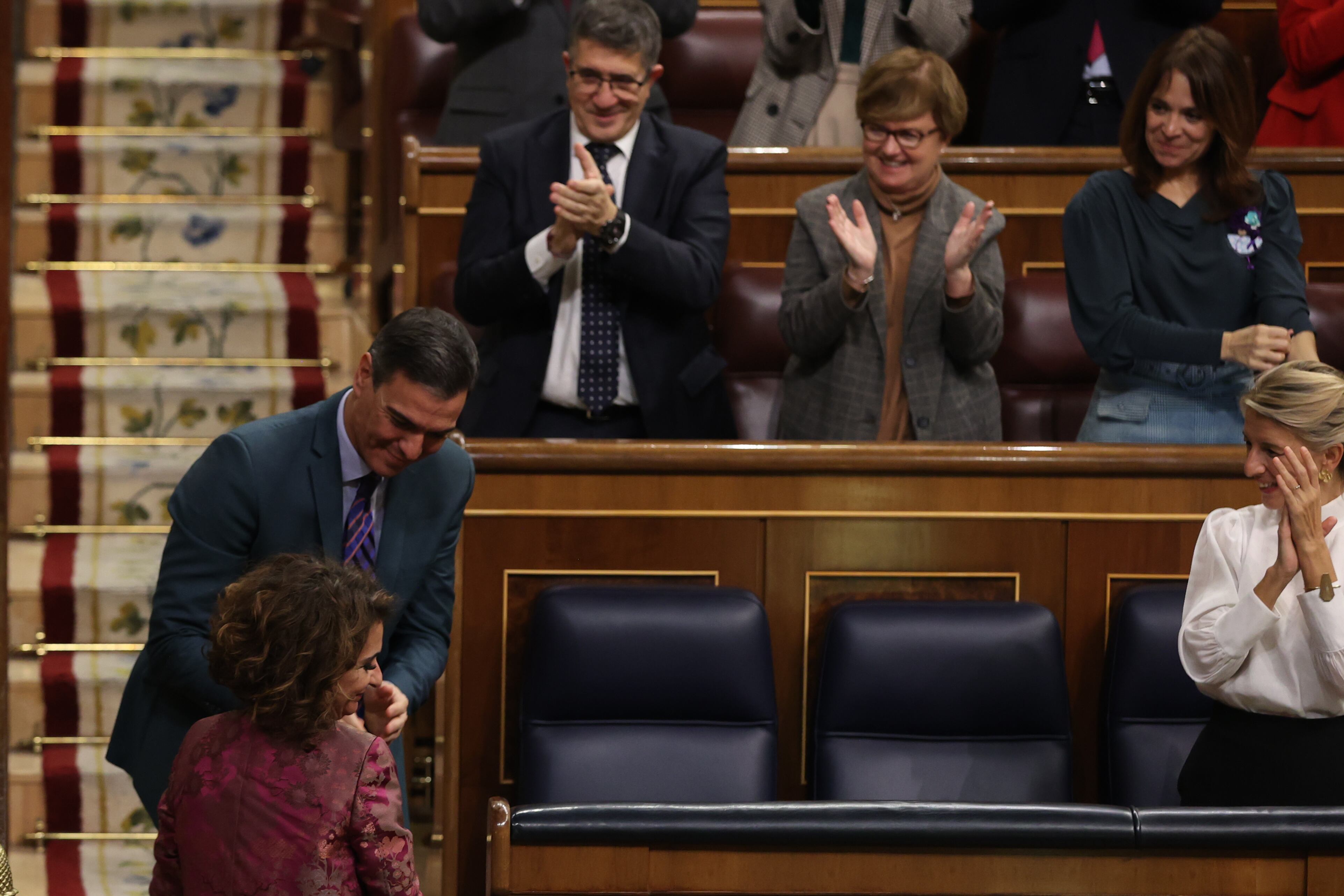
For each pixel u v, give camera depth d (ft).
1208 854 24.26
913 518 35.78
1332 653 26.61
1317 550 26.58
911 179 37.83
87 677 47.42
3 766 40.29
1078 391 45.62
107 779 46.42
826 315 37.11
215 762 21.97
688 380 38.73
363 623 22.24
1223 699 28.53
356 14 61.52
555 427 38.78
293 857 21.38
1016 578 36.01
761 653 33.63
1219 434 36.99
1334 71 51.34
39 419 54.08
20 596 48.70
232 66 64.03
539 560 35.53
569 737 33.30
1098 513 35.94
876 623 34.04
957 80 38.40
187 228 60.23
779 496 35.73
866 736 34.06
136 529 52.49
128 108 62.54
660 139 39.42
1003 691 33.78
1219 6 49.80
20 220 58.80
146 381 54.80
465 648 35.53
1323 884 24.26
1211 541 28.73
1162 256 36.78
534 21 49.14
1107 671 35.27
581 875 23.86
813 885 24.07
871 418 38.19
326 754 21.90
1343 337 44.88
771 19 48.65
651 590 34.14
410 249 46.80
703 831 23.75
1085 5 50.60
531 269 37.06
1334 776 27.84
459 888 35.78
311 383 55.62
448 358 25.07
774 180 47.11
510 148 39.32
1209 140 36.24
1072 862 24.22
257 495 26.71
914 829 23.86
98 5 63.98
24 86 61.52
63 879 43.80
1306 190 48.24
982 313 37.22
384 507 27.66
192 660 26.25
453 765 35.01
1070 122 50.80
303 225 60.95
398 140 57.88
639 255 36.58
